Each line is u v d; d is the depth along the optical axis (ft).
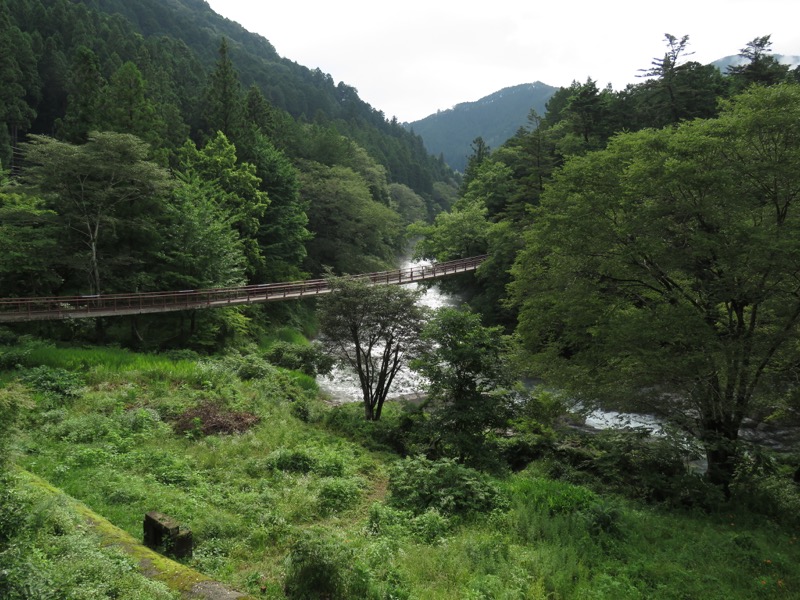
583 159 50.42
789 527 33.40
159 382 57.21
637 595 21.80
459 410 44.14
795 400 38.04
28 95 167.02
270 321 109.09
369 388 62.85
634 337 40.40
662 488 37.93
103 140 66.59
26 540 18.29
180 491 32.07
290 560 21.57
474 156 223.30
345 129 295.69
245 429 47.75
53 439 39.04
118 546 20.52
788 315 37.09
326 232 147.43
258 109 162.20
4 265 65.00
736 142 39.06
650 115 115.85
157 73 184.55
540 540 26.73
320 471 38.81
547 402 49.44
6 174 104.78
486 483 34.30
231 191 107.96
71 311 66.13
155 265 82.89
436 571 23.22
